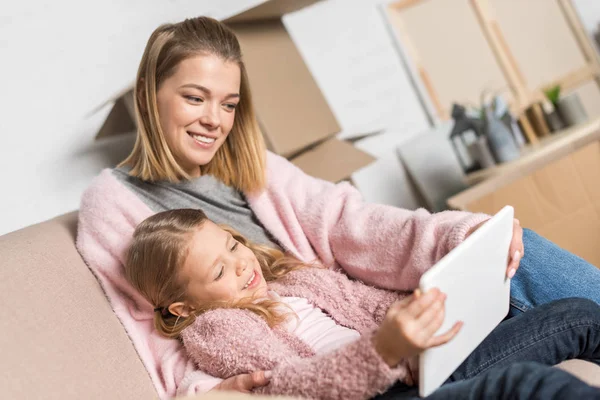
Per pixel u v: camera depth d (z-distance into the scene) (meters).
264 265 1.14
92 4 1.77
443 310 0.71
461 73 2.30
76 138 1.74
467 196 1.70
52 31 1.72
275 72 1.67
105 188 1.12
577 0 2.37
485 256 0.81
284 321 0.98
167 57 1.08
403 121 2.30
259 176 1.23
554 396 0.65
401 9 2.30
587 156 1.73
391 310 0.73
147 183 1.17
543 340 0.88
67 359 0.85
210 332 0.92
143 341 1.02
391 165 2.26
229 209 1.22
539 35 2.32
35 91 1.69
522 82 2.29
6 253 0.94
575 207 1.72
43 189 1.69
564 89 2.32
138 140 1.17
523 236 1.09
